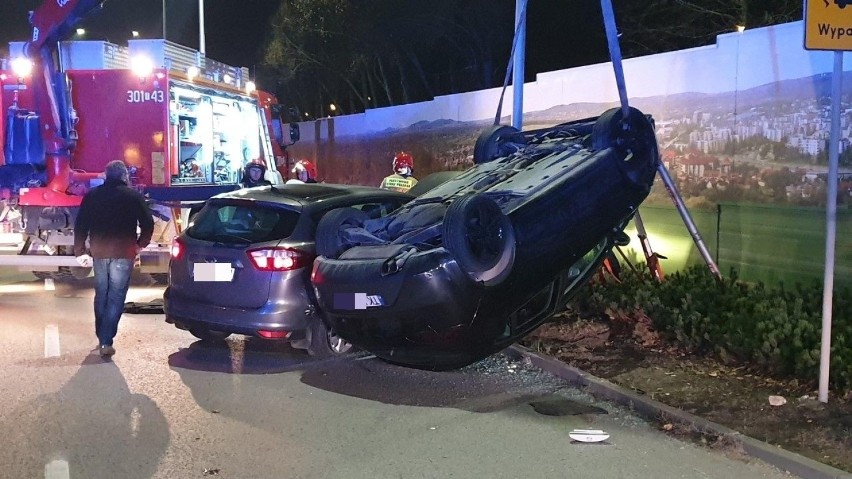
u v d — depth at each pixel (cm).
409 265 596
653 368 688
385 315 611
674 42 1683
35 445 537
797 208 859
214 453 528
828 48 548
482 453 529
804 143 849
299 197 777
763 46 893
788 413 561
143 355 780
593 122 831
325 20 2191
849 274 804
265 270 723
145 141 1148
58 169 1116
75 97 1130
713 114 959
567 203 669
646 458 516
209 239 761
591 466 504
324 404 636
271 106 1620
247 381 698
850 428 526
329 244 676
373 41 2217
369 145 1906
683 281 857
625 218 759
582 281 751
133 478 485
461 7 2027
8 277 1267
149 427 577
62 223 1120
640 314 782
